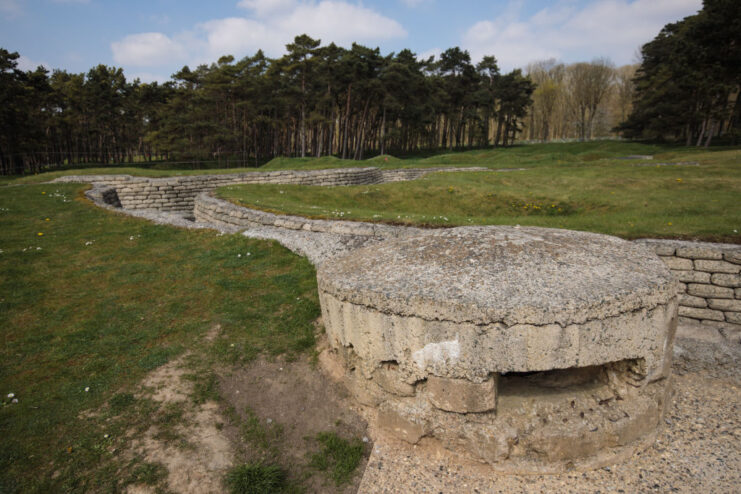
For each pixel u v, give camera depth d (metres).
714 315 5.80
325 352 5.04
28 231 9.61
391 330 3.67
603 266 3.78
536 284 3.48
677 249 6.00
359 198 15.00
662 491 3.24
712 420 4.00
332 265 4.71
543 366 3.30
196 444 3.77
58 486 3.29
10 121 32.41
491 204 14.18
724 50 34.09
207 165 44.44
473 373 3.41
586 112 76.38
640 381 3.63
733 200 10.41
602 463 3.49
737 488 3.21
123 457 3.58
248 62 43.50
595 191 14.43
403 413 3.81
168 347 5.17
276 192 15.05
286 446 3.87
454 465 3.59
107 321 5.78
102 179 18.31
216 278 7.02
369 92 43.03
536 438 3.45
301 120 47.34
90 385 4.46
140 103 49.78
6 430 3.79
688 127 42.44
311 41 41.75
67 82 45.03
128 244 8.81
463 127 66.06
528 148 53.09
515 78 60.25
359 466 3.69
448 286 3.57
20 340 5.29
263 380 4.68
